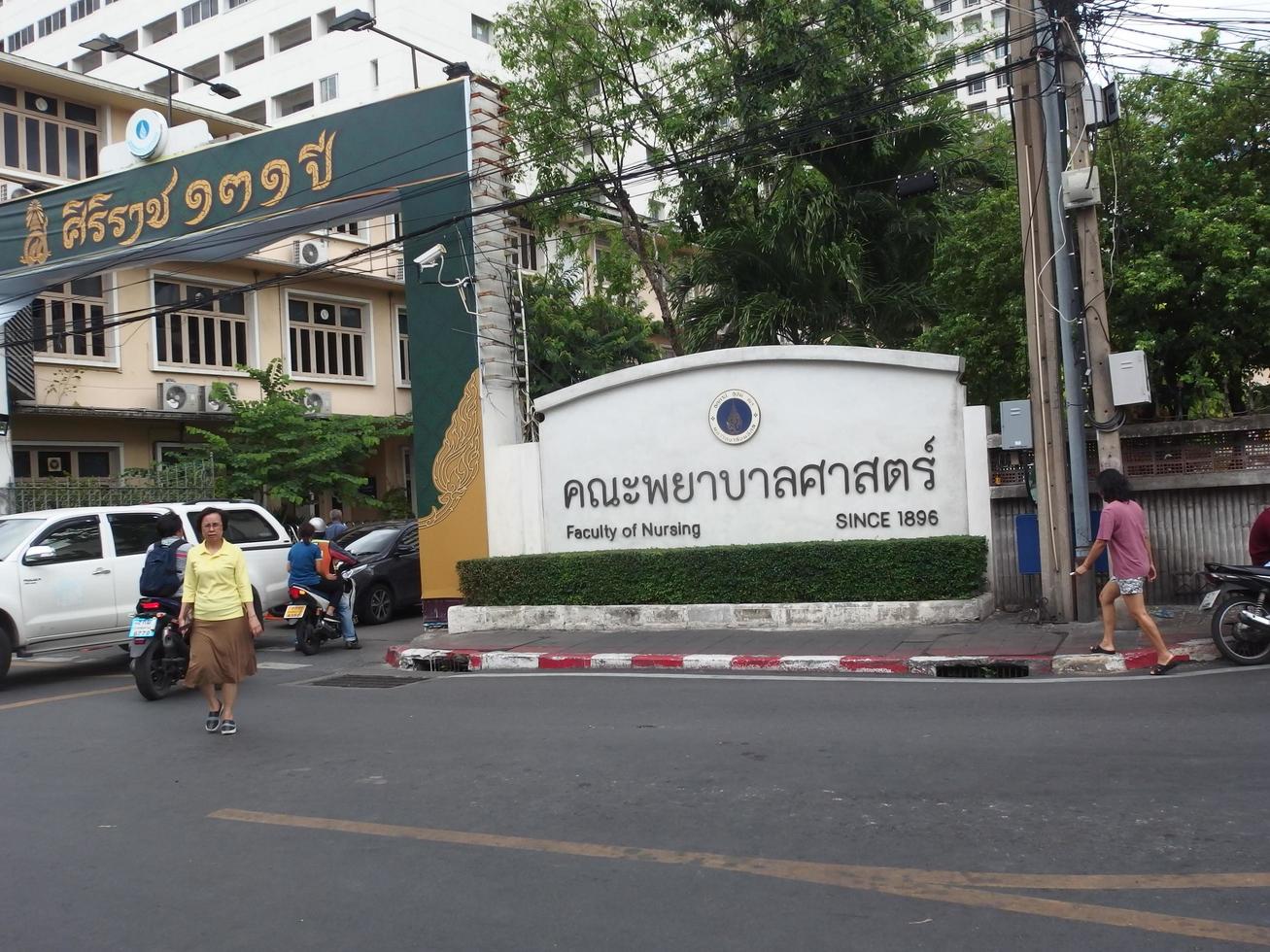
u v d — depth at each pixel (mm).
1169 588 12156
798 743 7191
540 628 13523
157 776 7266
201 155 17250
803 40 18359
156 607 10383
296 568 13742
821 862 4926
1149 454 12203
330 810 6203
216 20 46188
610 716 8500
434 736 8078
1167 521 12180
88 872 5293
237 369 23938
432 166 15258
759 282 18078
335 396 26156
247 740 8320
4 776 7457
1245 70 12953
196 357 23766
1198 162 13711
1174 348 13797
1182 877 4523
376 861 5266
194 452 22031
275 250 24719
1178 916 4156
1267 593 9148
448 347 15164
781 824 5496
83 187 18406
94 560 12172
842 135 17891
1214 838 4949
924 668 9930
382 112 15672
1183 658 9539
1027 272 11555
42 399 20953
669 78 21125
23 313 20562
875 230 18344
